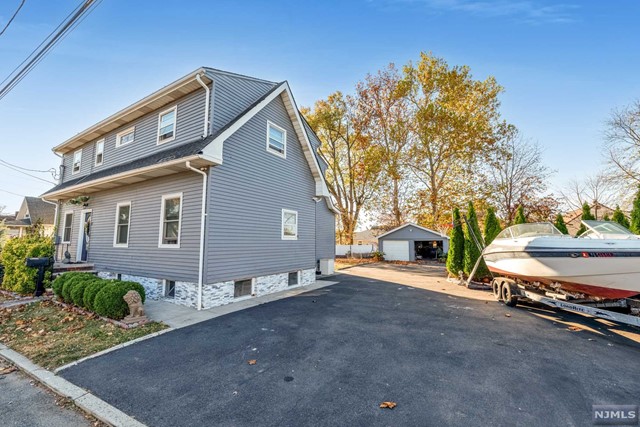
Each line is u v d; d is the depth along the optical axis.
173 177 8.14
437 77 25.14
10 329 5.39
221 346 4.60
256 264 8.75
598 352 4.31
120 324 5.57
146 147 9.70
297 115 10.60
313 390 3.23
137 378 3.53
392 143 27.56
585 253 5.39
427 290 10.02
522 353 4.27
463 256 12.20
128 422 2.66
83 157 12.69
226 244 7.72
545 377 3.51
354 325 5.72
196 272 7.21
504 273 7.81
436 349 4.43
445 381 3.41
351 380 3.45
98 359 4.10
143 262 8.59
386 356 4.17
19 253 8.31
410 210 28.00
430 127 24.62
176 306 7.25
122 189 9.70
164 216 8.26
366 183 28.59
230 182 7.95
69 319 5.90
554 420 2.65
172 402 3.00
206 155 6.86
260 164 9.12
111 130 11.30
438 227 26.08
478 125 22.78
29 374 3.70
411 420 2.66
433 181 25.86
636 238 5.22
